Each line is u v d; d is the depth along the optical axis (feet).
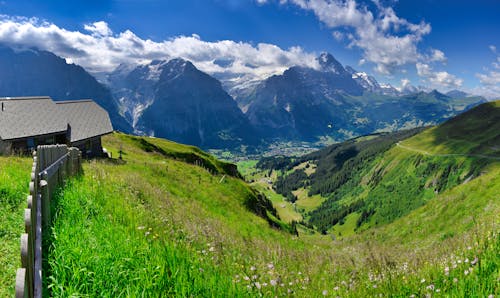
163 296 16.76
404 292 21.43
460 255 24.91
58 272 17.66
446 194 140.77
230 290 18.60
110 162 142.20
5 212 29.37
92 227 25.94
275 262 34.30
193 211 82.23
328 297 23.22
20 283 10.40
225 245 37.93
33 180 22.16
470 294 17.02
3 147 159.33
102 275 17.76
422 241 99.14
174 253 21.70
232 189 176.35
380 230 151.02
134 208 39.04
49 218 26.23
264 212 189.26
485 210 95.45
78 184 43.91
